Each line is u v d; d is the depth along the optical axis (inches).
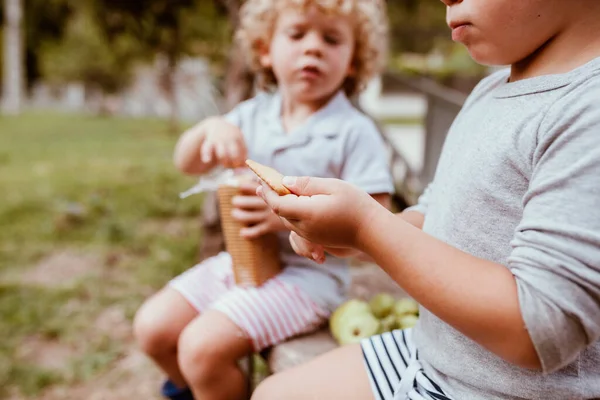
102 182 273.4
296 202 35.4
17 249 174.1
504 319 31.3
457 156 41.3
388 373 44.0
